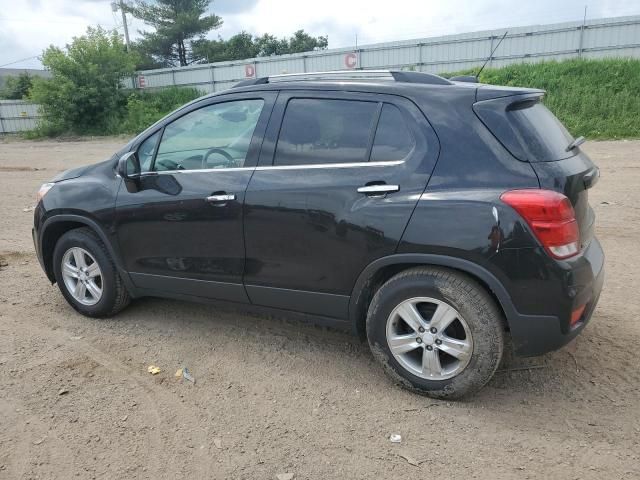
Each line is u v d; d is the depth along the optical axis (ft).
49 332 14.08
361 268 10.75
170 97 109.09
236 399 10.93
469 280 10.00
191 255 12.75
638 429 9.68
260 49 204.85
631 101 58.85
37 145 87.30
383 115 10.80
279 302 12.03
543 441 9.44
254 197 11.63
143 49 177.17
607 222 22.98
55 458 9.21
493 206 9.52
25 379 11.74
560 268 9.38
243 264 12.11
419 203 10.03
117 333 13.98
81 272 14.69
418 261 10.14
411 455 9.17
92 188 13.99
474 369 10.09
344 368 12.06
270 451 9.33
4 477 8.77
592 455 9.04
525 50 81.61
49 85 101.30
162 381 11.64
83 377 11.83
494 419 10.09
